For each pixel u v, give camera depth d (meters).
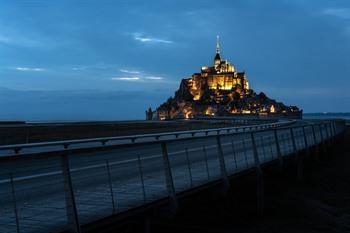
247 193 20.95
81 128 36.94
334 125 51.09
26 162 15.60
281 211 20.11
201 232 15.09
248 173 18.94
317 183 28.38
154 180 14.23
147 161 19.00
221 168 15.90
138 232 11.53
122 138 23.86
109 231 10.88
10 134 28.44
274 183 23.95
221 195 15.83
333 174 31.59
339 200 24.62
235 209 18.39
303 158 30.17
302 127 32.78
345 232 18.42
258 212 19.06
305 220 19.42
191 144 31.95
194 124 68.38
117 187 12.76
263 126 54.50
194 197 14.78
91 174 14.30
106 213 9.92
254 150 19.83
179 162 19.20
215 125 71.31
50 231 8.40
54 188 11.66
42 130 31.72
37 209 9.77
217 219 16.50
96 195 11.55
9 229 8.38
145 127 51.38
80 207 10.34
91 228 9.21
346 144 50.97
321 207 22.28
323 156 38.56
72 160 18.05
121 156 21.11
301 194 24.34
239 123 81.06
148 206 11.09
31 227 8.60
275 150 27.27
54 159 17.16
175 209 12.14
